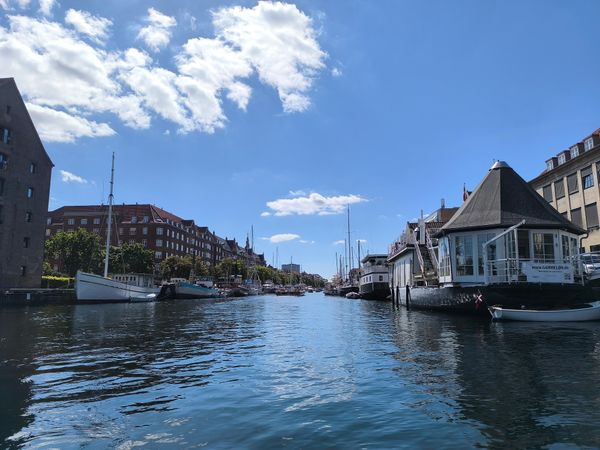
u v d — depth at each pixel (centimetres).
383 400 870
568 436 657
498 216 2741
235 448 630
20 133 5478
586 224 4288
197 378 1085
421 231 4478
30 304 4353
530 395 882
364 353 1454
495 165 3053
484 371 1112
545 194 5006
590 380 995
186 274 10256
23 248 5478
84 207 12550
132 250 9044
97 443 657
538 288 2370
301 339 1867
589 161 4228
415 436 669
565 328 1995
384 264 7125
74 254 7256
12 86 5378
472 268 2811
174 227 12581
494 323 2283
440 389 945
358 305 5397
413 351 1466
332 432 692
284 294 11994
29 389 976
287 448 628
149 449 633
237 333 2109
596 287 2570
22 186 5488
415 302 3706
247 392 946
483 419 743
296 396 910
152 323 2641
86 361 1319
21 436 686
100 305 4900
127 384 1023
